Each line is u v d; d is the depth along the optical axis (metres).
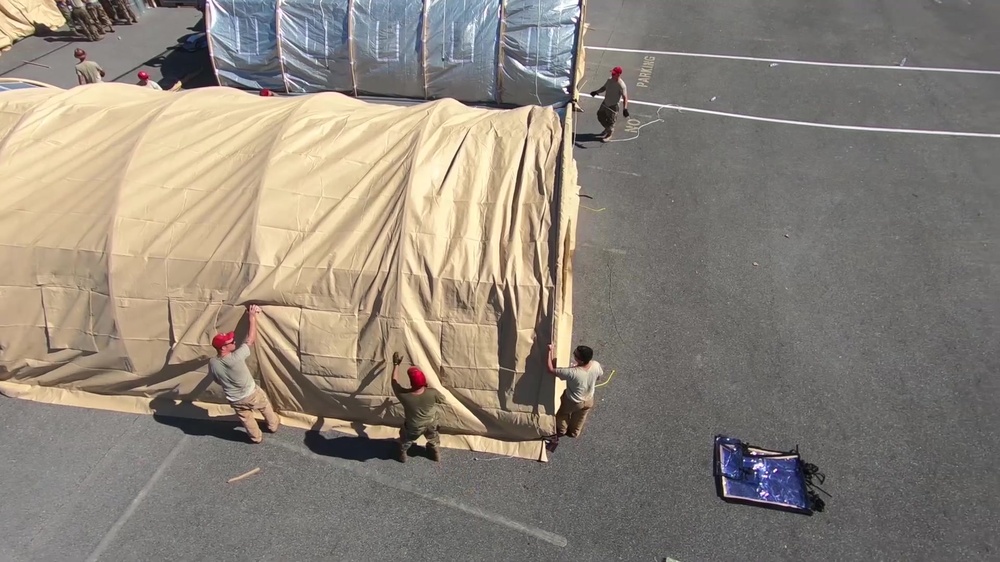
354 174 8.28
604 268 10.80
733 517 7.31
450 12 13.99
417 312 7.64
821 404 8.53
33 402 8.75
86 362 8.42
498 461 7.99
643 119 14.81
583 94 15.92
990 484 7.56
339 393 8.02
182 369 8.28
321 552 7.10
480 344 7.67
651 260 10.96
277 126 8.87
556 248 7.56
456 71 14.28
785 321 9.76
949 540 7.05
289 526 7.34
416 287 7.62
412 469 7.94
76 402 8.73
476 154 8.40
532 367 7.64
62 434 8.34
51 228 8.20
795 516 7.30
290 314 7.78
